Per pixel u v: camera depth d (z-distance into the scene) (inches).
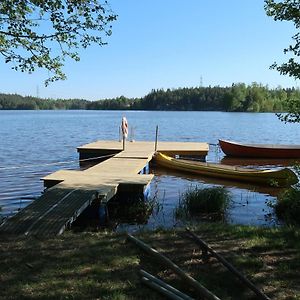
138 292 179.5
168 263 206.5
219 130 1868.8
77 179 446.9
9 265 208.5
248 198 491.2
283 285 191.8
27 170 701.3
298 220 377.1
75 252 228.8
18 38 356.2
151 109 6456.7
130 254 226.2
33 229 281.3
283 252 237.8
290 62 333.1
